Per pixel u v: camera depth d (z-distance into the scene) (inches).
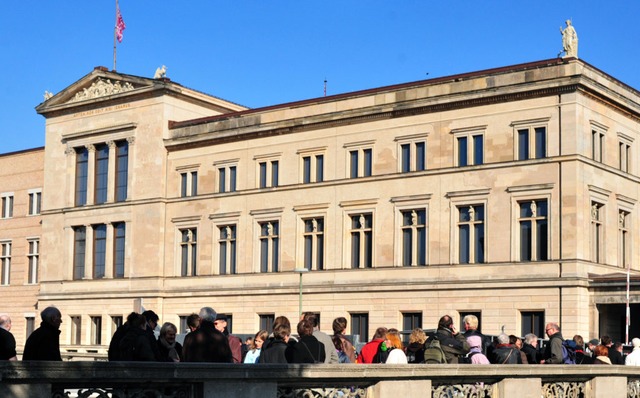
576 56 2546.8
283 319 825.5
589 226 2529.5
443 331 922.7
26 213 3860.7
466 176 2652.6
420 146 2763.3
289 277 2982.3
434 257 2694.4
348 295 2847.0
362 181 2847.0
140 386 581.0
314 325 834.8
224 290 3129.9
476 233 2640.3
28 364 510.3
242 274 3095.5
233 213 3134.8
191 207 3250.5
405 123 2783.0
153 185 3314.5
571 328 2436.0
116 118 3447.3
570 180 2480.3
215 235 3184.1
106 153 3499.0
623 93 2719.0
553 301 2474.2
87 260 3494.1
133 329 781.9
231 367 614.9
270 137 3068.4
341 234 2881.4
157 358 780.0
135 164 3373.5
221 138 3171.8
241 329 3085.6
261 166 3102.9
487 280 2583.7
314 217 2952.8
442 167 2699.3
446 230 2679.6
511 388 844.0
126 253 3368.6
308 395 682.8
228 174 3179.1
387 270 2775.6
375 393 725.9
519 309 2532.0
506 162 2581.2
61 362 524.1
